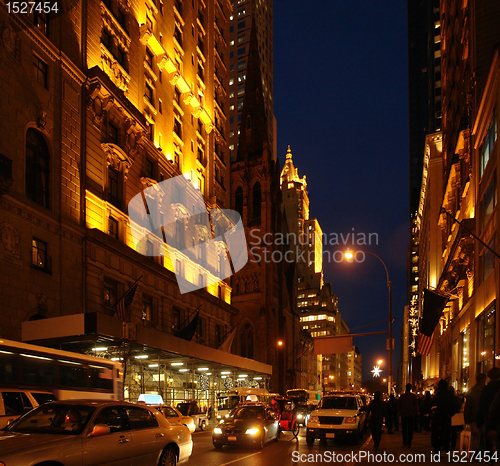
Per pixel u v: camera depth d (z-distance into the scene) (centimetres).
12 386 1524
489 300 2595
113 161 3506
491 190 2553
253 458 1520
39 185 2803
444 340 5181
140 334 2616
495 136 2453
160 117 4481
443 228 5216
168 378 3922
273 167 8219
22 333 2369
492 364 2542
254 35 9119
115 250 3331
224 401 3528
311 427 1903
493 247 2508
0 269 2375
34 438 798
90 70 3269
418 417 2202
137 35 4134
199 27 5794
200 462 1425
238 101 11688
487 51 2984
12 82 2606
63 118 3002
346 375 16362
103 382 1945
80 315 2289
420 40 13688
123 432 935
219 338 5406
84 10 3347
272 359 7181
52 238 2798
